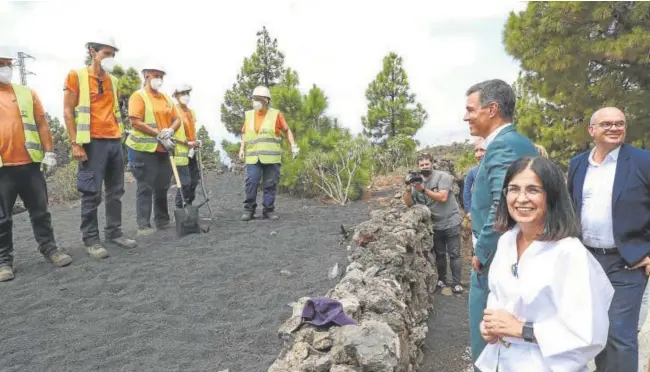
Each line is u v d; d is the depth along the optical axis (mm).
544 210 1889
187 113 8688
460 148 20062
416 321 4078
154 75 7113
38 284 5094
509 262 1992
